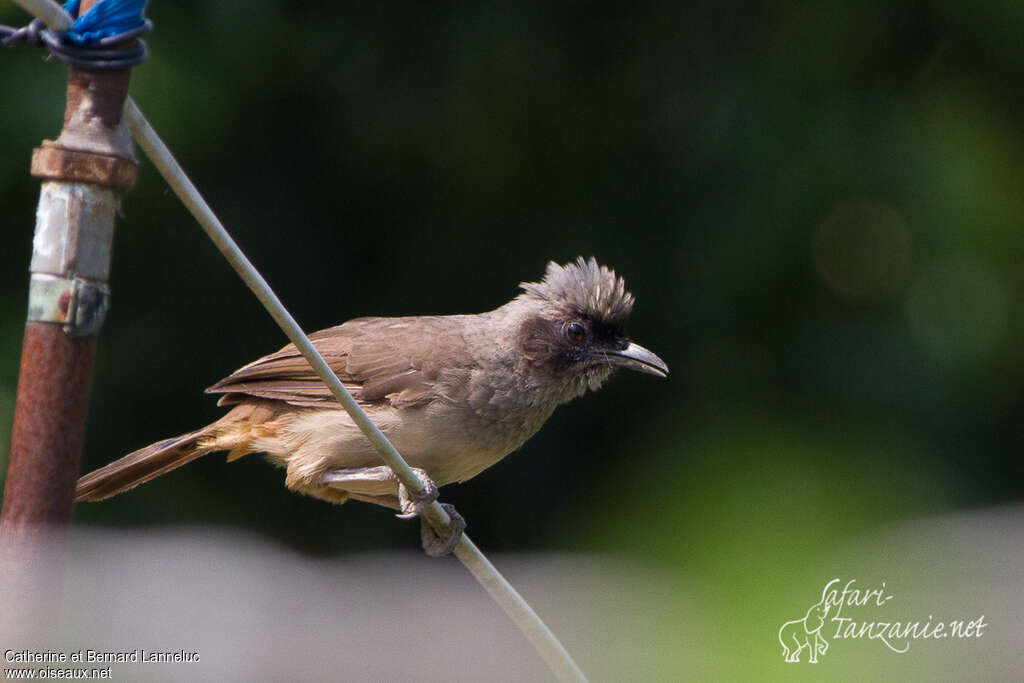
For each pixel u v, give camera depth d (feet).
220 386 29.55
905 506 32.24
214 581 22.25
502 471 47.80
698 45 46.03
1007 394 44.29
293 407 28.99
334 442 28.17
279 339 45.98
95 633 20.48
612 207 46.65
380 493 29.22
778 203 43.60
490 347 29.81
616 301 31.24
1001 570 21.45
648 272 45.73
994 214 42.86
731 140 44.27
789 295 44.52
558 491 47.09
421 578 34.94
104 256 16.08
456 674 21.18
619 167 46.75
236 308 45.96
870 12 44.73
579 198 47.01
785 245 43.60
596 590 21.34
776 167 43.93
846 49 44.68
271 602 21.84
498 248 47.55
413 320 30.83
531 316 30.50
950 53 45.06
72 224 15.87
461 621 21.89
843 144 43.60
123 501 42.29
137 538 30.99
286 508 45.42
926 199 43.09
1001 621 19.66
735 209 44.27
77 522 41.45
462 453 29.30
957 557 21.85
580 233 46.60
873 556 20.76
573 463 47.16
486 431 29.48
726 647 17.47
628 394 46.14
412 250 47.93
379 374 28.53
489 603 22.88
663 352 45.14
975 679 18.92
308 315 47.24
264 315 46.06
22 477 15.81
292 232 47.26
